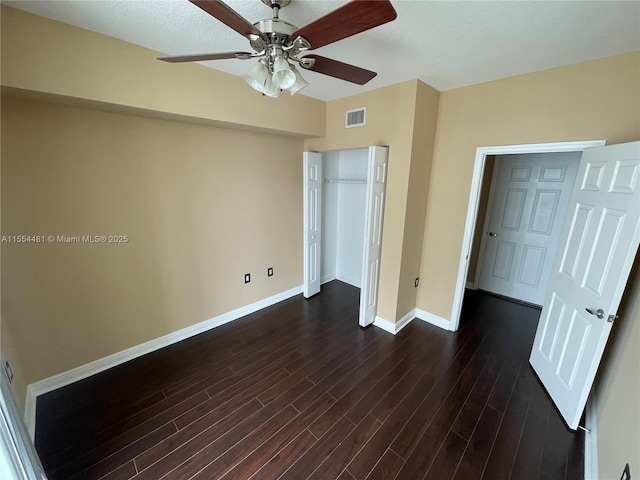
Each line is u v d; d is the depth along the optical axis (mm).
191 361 2566
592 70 2041
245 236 3234
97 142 2105
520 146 2428
